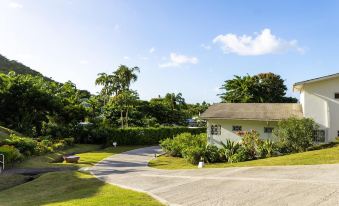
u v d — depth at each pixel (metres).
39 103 38.56
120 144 43.53
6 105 37.62
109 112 56.09
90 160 27.23
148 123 55.66
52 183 16.19
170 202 10.48
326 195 9.68
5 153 21.64
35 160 25.28
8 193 14.52
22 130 37.69
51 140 34.81
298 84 25.38
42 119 40.72
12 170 21.02
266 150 24.03
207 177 14.38
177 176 15.49
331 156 17.22
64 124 42.84
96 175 18.25
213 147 25.00
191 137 31.72
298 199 9.59
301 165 15.52
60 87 49.47
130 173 18.45
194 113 76.44
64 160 26.42
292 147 23.73
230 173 14.94
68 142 36.00
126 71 59.28
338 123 25.03
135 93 59.81
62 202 11.25
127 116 55.56
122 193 12.21
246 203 9.70
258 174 13.96
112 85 60.28
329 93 25.28
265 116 27.03
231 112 28.89
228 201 10.06
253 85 52.16
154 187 13.20
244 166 17.48
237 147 24.30
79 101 48.72
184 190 12.09
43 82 43.09
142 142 44.47
